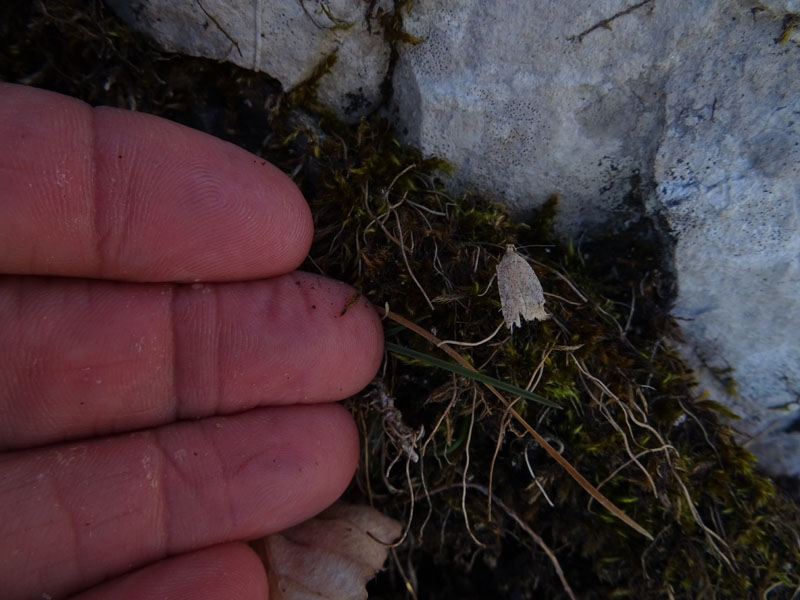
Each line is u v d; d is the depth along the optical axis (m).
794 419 0.09
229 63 0.08
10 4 0.07
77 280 0.07
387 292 0.08
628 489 0.08
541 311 0.07
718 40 0.07
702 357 0.09
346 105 0.08
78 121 0.06
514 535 0.09
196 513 0.07
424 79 0.07
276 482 0.07
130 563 0.07
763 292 0.08
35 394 0.07
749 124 0.07
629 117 0.07
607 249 0.09
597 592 0.08
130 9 0.07
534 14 0.07
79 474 0.07
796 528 0.09
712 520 0.08
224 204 0.07
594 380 0.08
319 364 0.08
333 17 0.07
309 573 0.08
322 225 0.08
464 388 0.08
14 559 0.06
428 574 0.09
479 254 0.08
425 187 0.08
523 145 0.08
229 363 0.07
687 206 0.08
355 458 0.08
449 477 0.08
